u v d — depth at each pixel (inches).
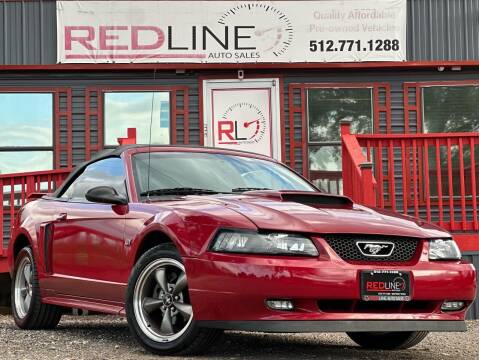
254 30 507.5
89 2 503.8
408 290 198.7
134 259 217.9
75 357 207.3
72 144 512.7
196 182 238.2
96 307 238.4
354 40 509.4
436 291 202.4
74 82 514.0
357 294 192.4
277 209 203.3
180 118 516.4
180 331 202.2
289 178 259.6
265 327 187.8
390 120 517.0
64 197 271.4
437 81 519.5
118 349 223.0
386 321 196.9
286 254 190.9
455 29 515.5
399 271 197.9
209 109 516.1
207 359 198.4
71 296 252.4
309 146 517.0
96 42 504.1
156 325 210.4
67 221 254.5
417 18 515.8
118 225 227.5
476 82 519.2
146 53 504.4
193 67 505.4
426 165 374.6
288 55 507.8
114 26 504.4
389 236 202.5
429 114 519.2
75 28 503.8
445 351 243.9
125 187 236.4
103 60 503.2
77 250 247.1
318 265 190.5
